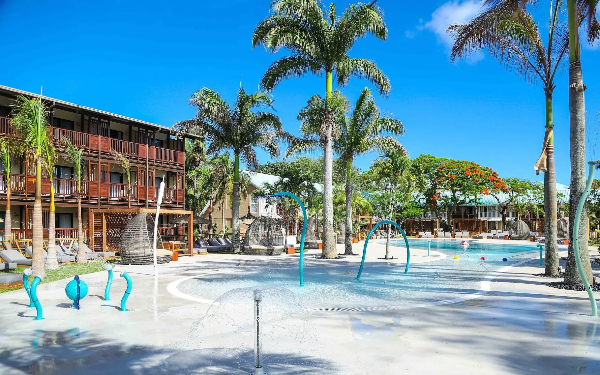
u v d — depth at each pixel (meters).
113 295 10.35
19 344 6.25
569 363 5.34
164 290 11.16
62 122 25.34
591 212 29.45
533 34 13.17
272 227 27.38
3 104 22.20
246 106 26.16
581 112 10.94
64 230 24.97
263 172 50.03
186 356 5.54
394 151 21.25
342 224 36.78
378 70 21.14
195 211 38.38
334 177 36.38
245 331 6.30
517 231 43.69
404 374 4.96
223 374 4.94
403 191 22.14
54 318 7.87
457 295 10.30
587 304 9.04
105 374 5.04
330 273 15.13
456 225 58.78
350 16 20.59
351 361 5.37
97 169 25.70
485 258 21.89
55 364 5.40
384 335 6.57
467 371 5.06
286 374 4.91
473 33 13.08
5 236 19.36
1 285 11.39
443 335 6.60
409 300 9.62
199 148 37.38
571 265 11.36
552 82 13.27
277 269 16.39
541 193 52.84
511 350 5.84
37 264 13.26
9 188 19.55
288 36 20.64
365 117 22.75
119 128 28.55
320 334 6.56
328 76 21.34
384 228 54.91
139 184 27.95
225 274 14.82
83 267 16.30
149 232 20.92
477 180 50.31
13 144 19.28
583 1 10.88
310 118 21.52
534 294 10.35
